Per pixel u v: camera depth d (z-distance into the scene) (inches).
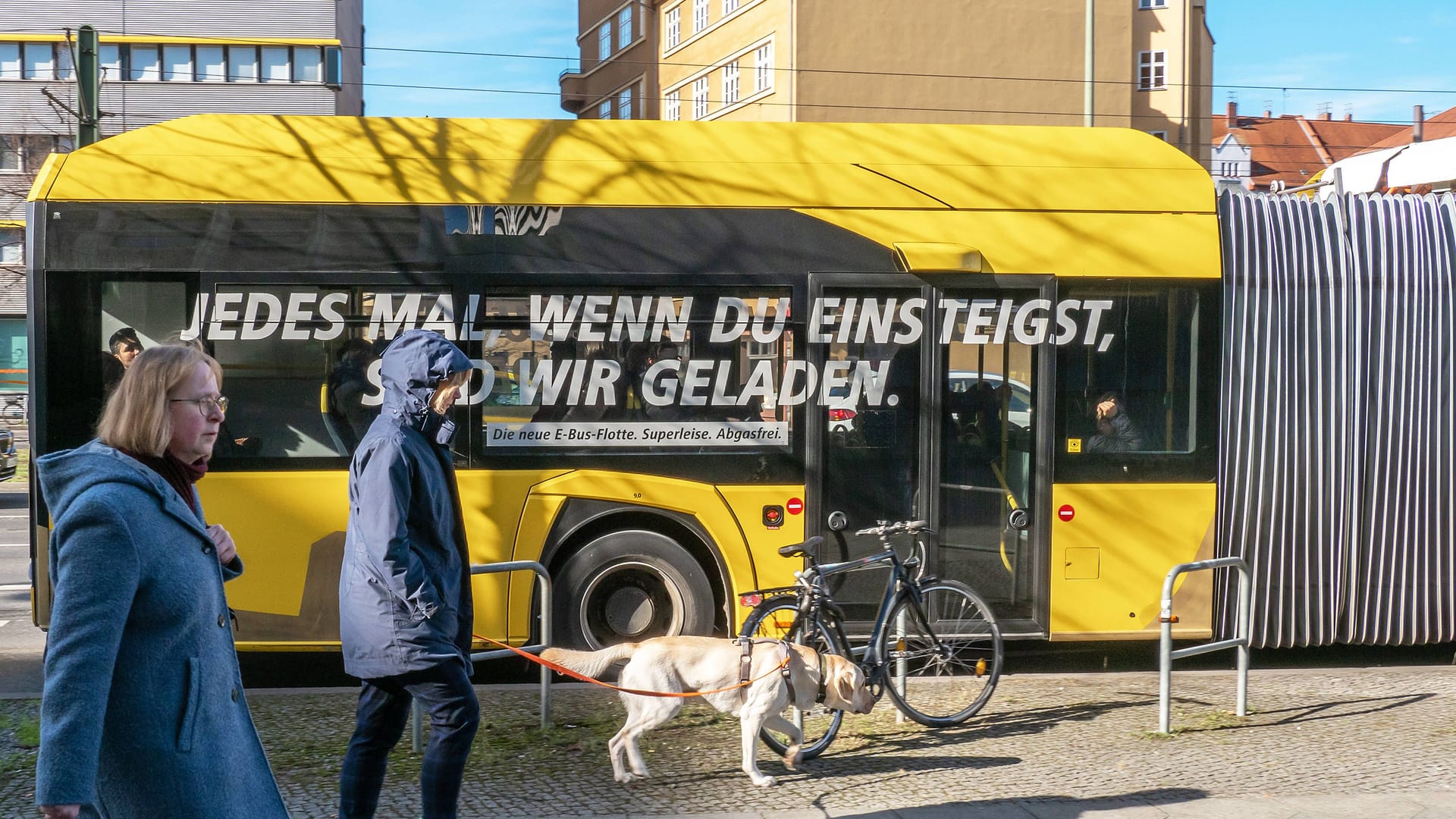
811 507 283.3
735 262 283.6
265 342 273.6
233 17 1512.1
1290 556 294.0
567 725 236.4
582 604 279.3
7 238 1268.5
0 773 201.8
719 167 285.6
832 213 285.9
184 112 1508.4
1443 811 188.9
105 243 270.4
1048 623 286.2
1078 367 289.4
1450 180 349.1
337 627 273.1
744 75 1533.0
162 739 102.2
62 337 268.5
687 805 191.6
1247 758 218.8
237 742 109.9
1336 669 295.6
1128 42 1499.8
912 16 1416.1
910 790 199.6
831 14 1397.6
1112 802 193.5
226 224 273.4
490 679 289.3
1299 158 2987.2
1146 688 272.1
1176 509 289.7
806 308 284.8
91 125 499.5
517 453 277.6
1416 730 237.3
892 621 245.3
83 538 99.0
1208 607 289.9
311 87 1529.3
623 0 1918.1
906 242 286.4
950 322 286.8
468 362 163.6
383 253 276.7
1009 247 288.5
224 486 270.7
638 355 281.3
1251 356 293.0
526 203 279.9
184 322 272.1
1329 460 294.7
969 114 1433.3
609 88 1995.6
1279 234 296.0
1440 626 298.2
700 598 281.3
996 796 196.7
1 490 799.1
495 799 193.9
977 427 287.7
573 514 277.7
